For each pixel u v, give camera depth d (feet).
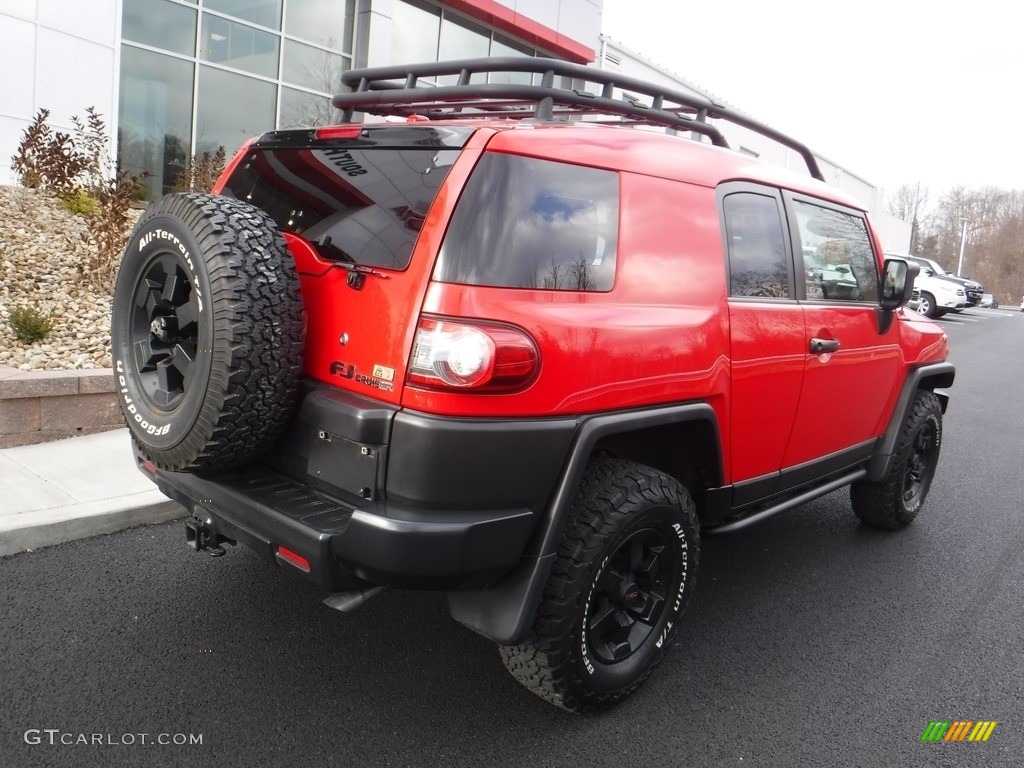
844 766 8.72
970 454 23.36
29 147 28.68
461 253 7.59
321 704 9.11
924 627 12.14
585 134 8.91
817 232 12.40
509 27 53.06
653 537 9.27
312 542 7.40
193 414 7.89
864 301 13.65
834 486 13.48
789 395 11.29
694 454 10.12
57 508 12.94
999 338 69.41
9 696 8.75
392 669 9.95
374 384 7.80
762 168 11.55
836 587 13.44
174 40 37.78
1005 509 18.22
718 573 13.79
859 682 10.46
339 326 8.20
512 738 8.79
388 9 45.80
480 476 7.55
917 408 15.35
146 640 10.11
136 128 37.06
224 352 7.62
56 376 16.05
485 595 8.25
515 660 8.62
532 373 7.70
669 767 8.50
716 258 10.00
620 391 8.54
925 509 17.93
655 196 9.34
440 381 7.38
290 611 11.13
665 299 9.26
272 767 8.01
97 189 25.55
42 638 9.94
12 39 31.71
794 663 10.85
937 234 305.12
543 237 8.13
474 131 8.02
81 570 11.84
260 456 8.78
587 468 8.91
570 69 9.37
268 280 7.86
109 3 34.60
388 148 8.63
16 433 15.71
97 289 22.58
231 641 10.26
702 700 9.82
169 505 13.78
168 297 8.46
